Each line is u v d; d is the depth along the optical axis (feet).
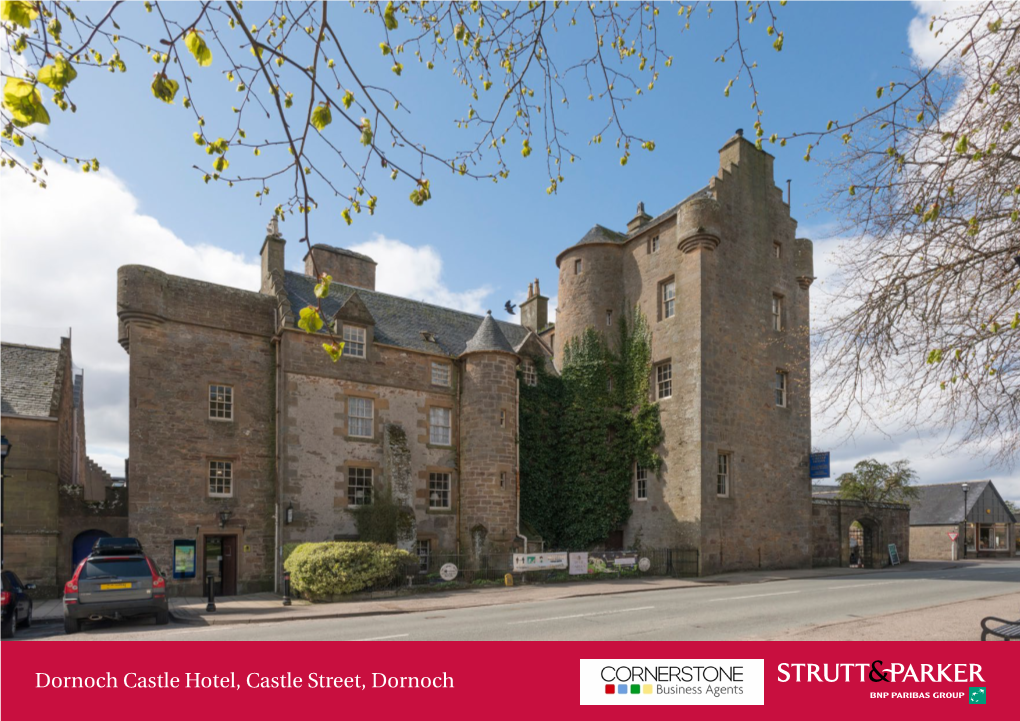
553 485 93.97
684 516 84.07
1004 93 21.16
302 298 82.48
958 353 22.61
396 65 16.21
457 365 88.48
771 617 42.91
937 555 164.86
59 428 74.02
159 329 71.00
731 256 91.56
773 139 21.94
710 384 85.61
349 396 78.54
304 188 13.65
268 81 12.46
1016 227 23.16
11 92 10.05
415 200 15.30
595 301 100.22
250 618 48.47
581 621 42.01
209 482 71.92
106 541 53.06
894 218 24.22
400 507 75.61
